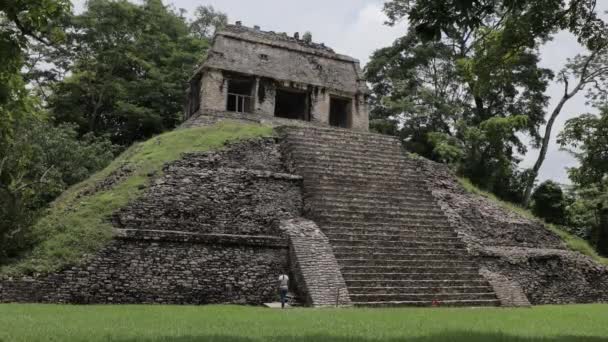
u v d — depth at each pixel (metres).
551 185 30.00
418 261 15.51
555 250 19.83
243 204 15.97
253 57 23.72
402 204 17.78
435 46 32.56
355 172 18.59
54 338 6.66
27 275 12.44
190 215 15.08
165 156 17.17
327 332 7.91
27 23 6.00
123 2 32.19
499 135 28.17
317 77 24.69
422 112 31.28
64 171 23.59
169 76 33.50
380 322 9.50
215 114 22.12
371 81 34.59
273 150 18.97
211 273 13.91
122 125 34.12
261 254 14.54
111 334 7.11
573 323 10.72
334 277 13.87
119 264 13.21
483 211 20.28
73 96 32.16
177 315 10.09
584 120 17.39
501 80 12.09
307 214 16.44
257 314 10.69
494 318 11.12
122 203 14.72
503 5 8.05
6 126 7.36
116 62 32.75
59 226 13.80
